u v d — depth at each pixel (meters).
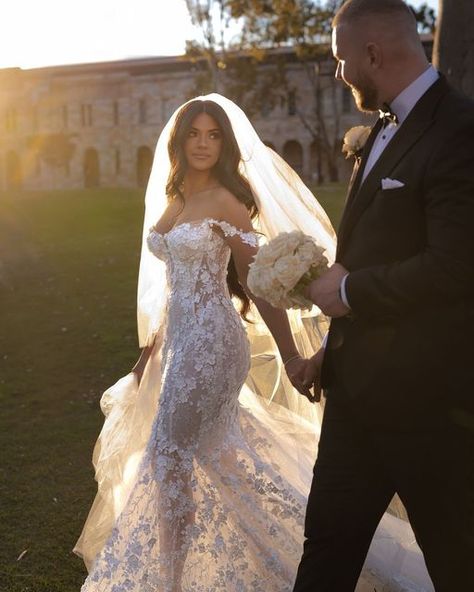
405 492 2.50
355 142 3.31
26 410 6.20
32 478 4.83
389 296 2.33
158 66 64.94
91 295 10.26
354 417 2.57
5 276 11.85
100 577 3.12
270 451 3.46
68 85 68.62
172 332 3.32
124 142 66.81
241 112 3.53
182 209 3.44
